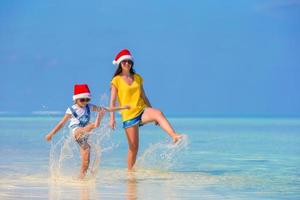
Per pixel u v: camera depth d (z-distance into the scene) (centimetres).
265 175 1323
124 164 1540
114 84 1401
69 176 1279
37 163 1543
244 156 1847
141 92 1418
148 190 1088
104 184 1165
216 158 1764
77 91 1297
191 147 2283
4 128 4344
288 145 2430
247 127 5166
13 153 1867
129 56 1398
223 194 1047
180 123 6938
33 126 4894
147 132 3547
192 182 1199
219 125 5912
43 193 1045
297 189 1108
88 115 1309
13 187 1114
